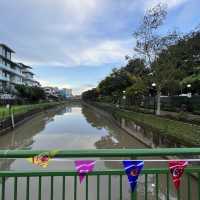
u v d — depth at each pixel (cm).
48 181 948
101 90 8138
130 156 317
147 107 4862
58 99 14712
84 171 327
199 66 3506
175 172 334
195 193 681
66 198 849
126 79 5525
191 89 3647
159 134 2030
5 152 308
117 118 4269
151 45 3400
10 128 3391
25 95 7681
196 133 1706
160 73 3275
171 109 4003
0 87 6631
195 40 3288
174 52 3259
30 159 311
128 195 828
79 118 5409
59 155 310
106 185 866
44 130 3488
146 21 4409
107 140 2709
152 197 751
